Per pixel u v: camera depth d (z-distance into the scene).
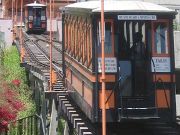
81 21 34.47
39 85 62.97
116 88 30.25
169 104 30.66
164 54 30.80
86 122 34.38
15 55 92.94
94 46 30.12
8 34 127.31
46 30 120.00
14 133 54.31
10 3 159.50
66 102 41.50
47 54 77.19
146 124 33.22
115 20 30.25
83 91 33.97
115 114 30.12
